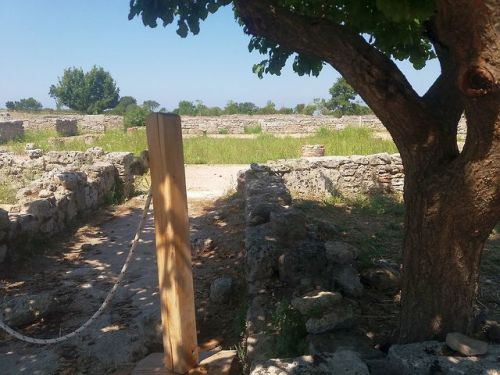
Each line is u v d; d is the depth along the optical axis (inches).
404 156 113.7
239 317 168.2
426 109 108.0
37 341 134.3
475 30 78.4
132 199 432.8
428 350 104.4
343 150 626.2
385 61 108.0
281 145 714.8
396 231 282.8
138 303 207.0
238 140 810.2
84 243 300.2
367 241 254.7
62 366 158.2
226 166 599.5
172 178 115.6
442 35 86.0
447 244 107.8
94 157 469.4
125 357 161.8
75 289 223.8
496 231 270.8
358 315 150.1
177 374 127.0
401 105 106.0
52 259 267.9
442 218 106.1
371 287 174.4
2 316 183.9
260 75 194.5
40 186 325.1
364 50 107.0
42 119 1095.0
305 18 112.3
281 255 175.2
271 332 139.3
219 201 407.2
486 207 99.0
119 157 432.8
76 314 197.5
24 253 263.4
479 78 81.4
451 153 108.1
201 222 337.1
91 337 176.4
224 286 200.7
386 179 412.5
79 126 1149.7
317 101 1630.2
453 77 113.6
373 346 125.3
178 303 121.9
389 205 357.1
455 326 114.0
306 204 353.7
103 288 225.0
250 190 295.1
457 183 100.6
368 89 108.0
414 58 171.2
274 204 236.8
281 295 162.7
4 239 247.6
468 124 94.8
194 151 680.4
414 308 116.3
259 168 395.5
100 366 157.6
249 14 117.6
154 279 235.5
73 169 393.4
